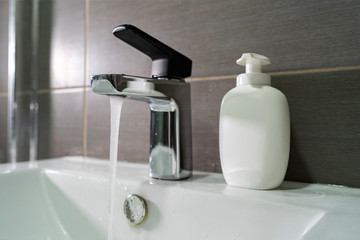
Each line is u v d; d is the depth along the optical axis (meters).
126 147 0.57
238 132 0.36
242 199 0.32
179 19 0.51
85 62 0.64
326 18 0.39
